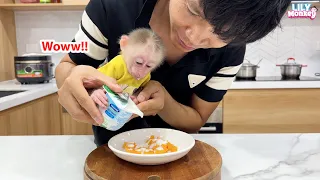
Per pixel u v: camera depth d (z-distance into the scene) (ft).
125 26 2.47
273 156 2.25
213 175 1.72
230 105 6.18
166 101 2.44
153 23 2.32
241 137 2.70
